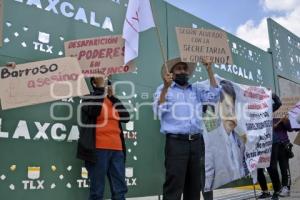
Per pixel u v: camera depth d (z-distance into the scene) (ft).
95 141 10.91
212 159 15.38
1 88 9.86
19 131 11.02
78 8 13.12
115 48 11.44
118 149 11.39
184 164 10.89
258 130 17.49
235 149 16.43
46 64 10.46
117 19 14.42
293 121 19.30
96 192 10.73
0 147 10.59
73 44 11.41
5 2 11.27
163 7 16.84
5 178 10.57
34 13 11.88
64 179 11.82
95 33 13.55
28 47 11.60
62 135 11.94
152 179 14.79
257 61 24.08
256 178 17.62
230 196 19.15
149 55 15.60
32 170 11.12
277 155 19.15
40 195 11.22
